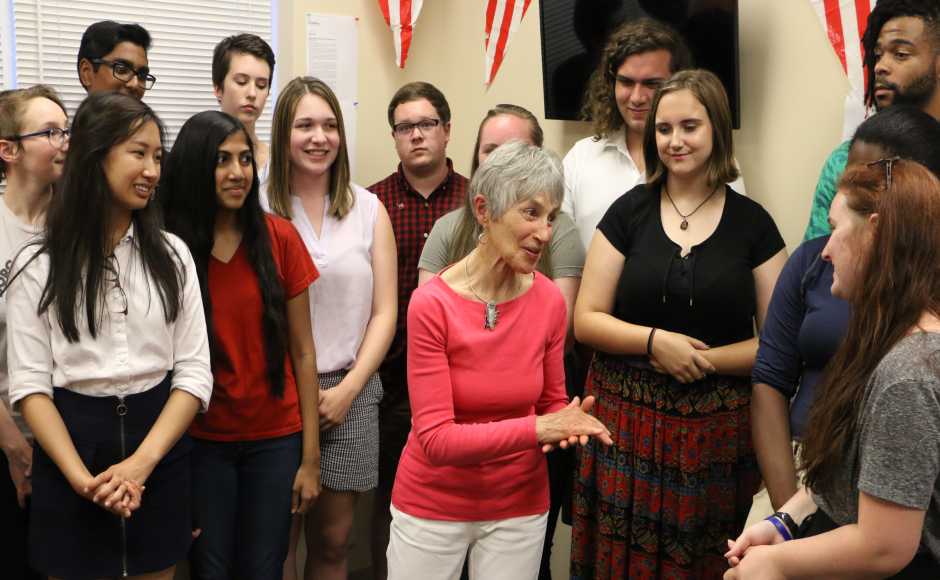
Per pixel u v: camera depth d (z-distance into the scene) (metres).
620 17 3.04
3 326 2.32
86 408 2.00
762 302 2.30
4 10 3.39
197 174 2.26
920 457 1.28
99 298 2.00
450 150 4.19
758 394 2.08
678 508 2.25
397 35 3.89
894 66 2.10
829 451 1.40
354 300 2.67
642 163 2.82
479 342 1.81
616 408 2.34
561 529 3.47
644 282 2.29
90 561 2.00
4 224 2.38
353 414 2.68
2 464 2.35
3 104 2.41
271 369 2.37
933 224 1.31
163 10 3.67
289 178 2.68
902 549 1.31
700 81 2.27
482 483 1.86
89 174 1.99
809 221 2.43
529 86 3.67
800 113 2.66
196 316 2.16
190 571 2.38
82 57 2.98
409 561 1.91
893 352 1.31
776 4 2.71
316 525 2.76
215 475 2.35
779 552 1.44
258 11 3.86
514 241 1.73
